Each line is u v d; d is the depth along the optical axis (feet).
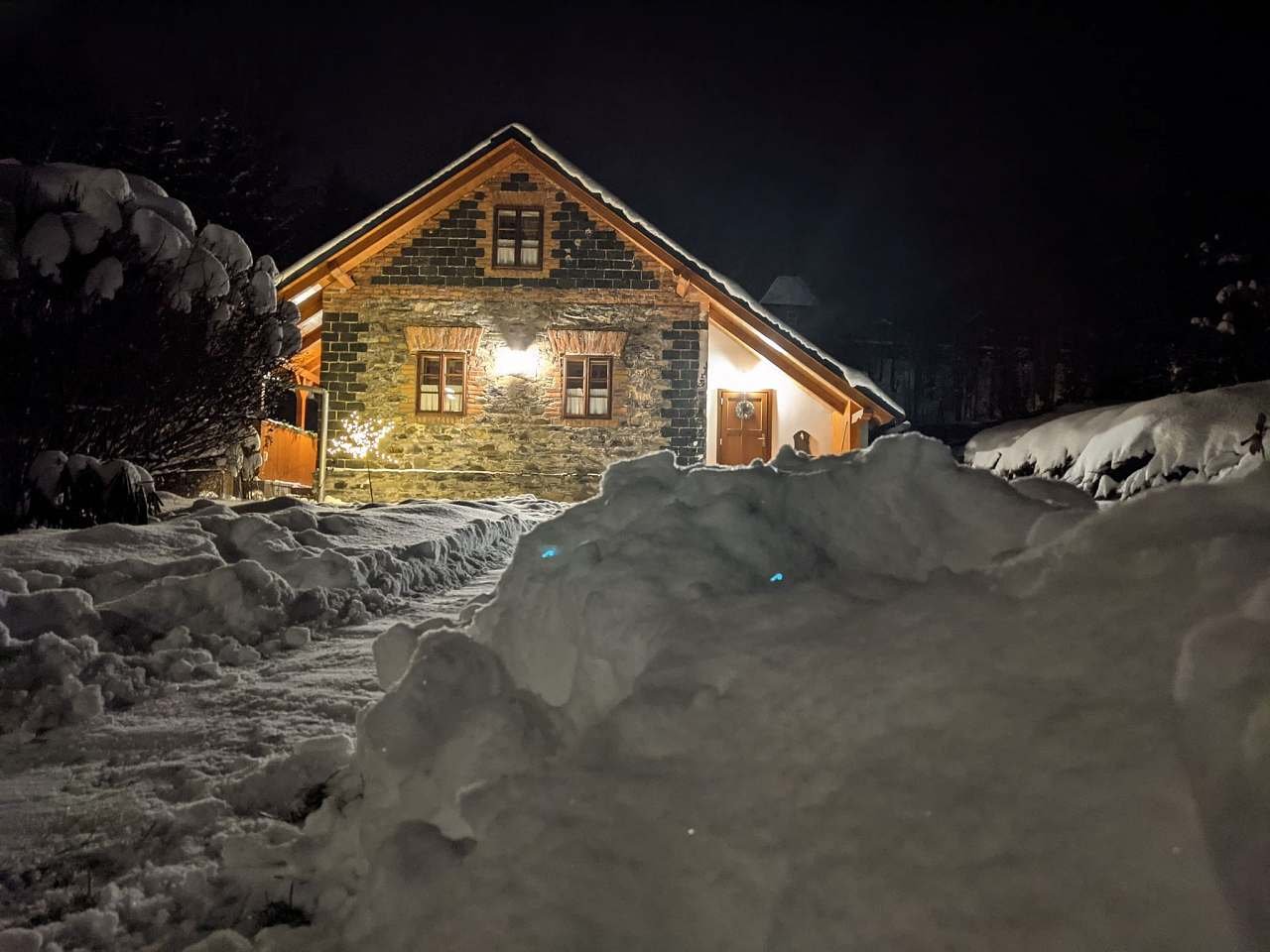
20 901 10.67
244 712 16.21
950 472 11.48
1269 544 8.50
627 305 65.05
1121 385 89.92
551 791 9.09
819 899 7.28
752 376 67.15
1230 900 6.05
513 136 64.13
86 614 19.52
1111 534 9.64
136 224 34.60
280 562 24.75
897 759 7.97
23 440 30.73
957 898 6.84
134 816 12.36
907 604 9.66
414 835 9.46
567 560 11.68
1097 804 6.94
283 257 123.85
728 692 9.28
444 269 65.31
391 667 13.05
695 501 12.21
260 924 9.96
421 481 64.80
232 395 40.65
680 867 8.03
